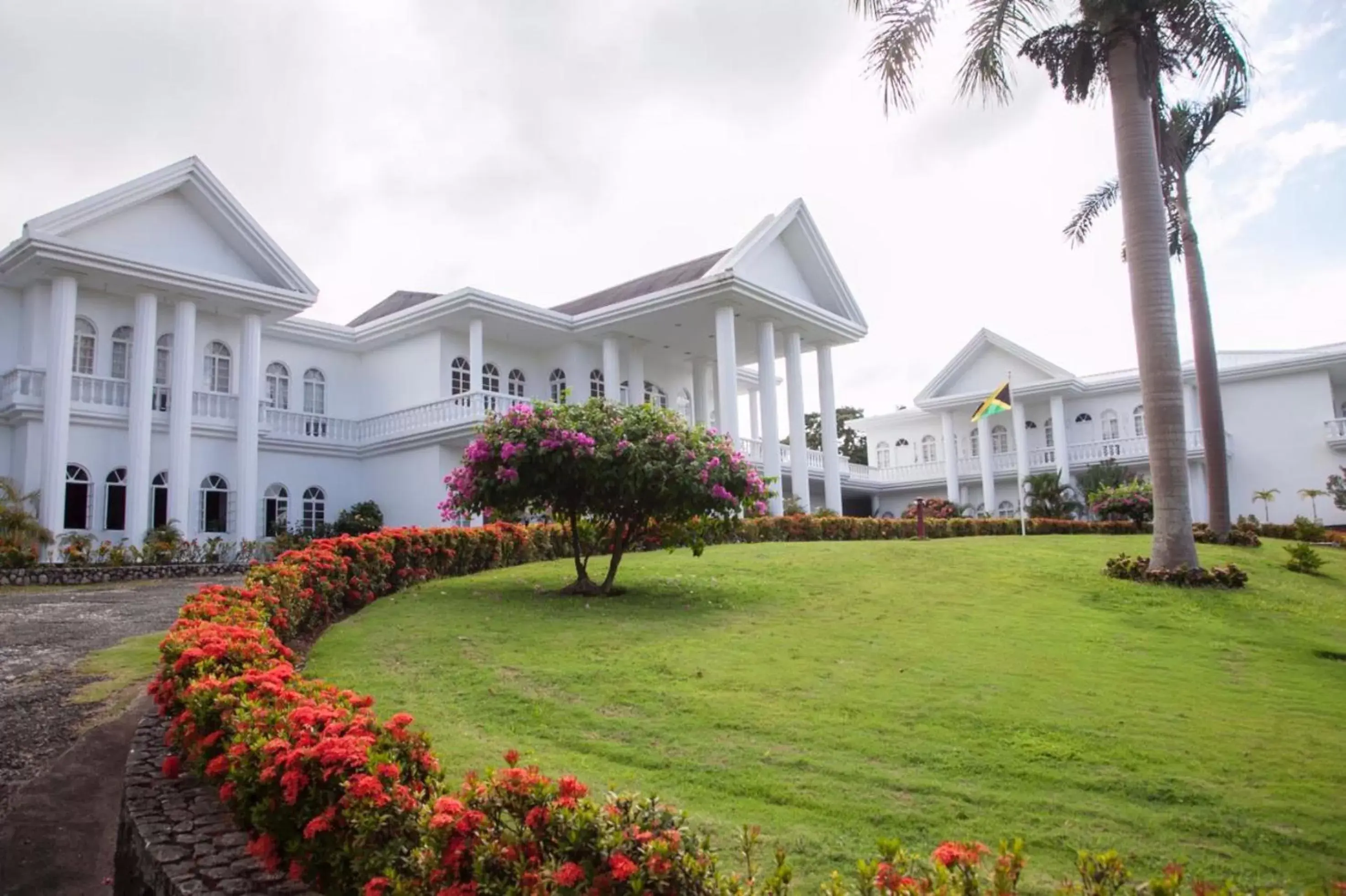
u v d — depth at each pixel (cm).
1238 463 3069
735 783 484
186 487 1984
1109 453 3244
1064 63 1405
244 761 351
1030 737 553
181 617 645
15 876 417
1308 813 451
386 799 306
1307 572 1459
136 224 1970
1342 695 676
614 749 540
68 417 1847
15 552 1506
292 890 314
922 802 460
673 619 908
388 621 902
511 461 1049
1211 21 1312
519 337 2641
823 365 2870
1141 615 994
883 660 739
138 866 361
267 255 2144
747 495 1094
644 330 2652
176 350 2025
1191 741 552
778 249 2650
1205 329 1873
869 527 2100
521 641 808
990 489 3394
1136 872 390
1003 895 233
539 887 256
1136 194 1321
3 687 711
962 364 3550
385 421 2486
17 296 1973
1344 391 3189
